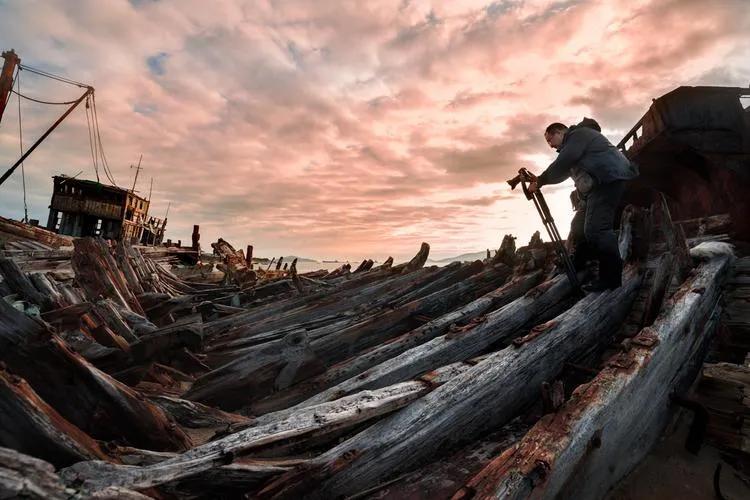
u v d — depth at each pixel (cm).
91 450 182
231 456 186
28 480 131
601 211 346
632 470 243
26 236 992
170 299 660
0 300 200
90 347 333
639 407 244
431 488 208
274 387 322
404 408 237
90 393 214
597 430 205
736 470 243
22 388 170
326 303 620
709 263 373
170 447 237
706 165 638
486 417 257
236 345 487
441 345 321
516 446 186
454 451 242
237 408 319
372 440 217
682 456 257
